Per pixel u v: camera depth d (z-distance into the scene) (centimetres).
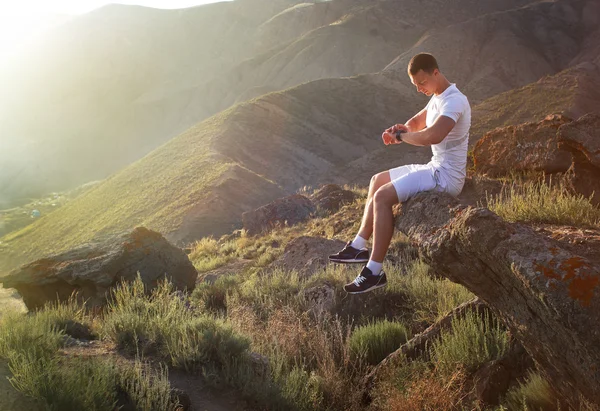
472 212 398
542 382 461
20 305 1155
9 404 416
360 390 607
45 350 512
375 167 9625
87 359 527
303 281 1022
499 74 17875
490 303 430
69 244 7988
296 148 10775
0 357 493
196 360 566
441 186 446
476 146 1313
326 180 9669
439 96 446
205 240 2748
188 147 10156
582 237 446
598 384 334
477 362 540
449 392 520
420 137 434
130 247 1093
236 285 1140
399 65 17550
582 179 806
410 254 1132
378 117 12875
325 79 13900
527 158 1176
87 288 1038
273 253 1739
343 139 11612
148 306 714
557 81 10438
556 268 342
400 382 574
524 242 368
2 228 14262
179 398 486
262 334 750
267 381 562
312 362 694
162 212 6919
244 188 7212
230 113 11375
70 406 419
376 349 696
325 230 1911
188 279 1162
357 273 953
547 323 364
